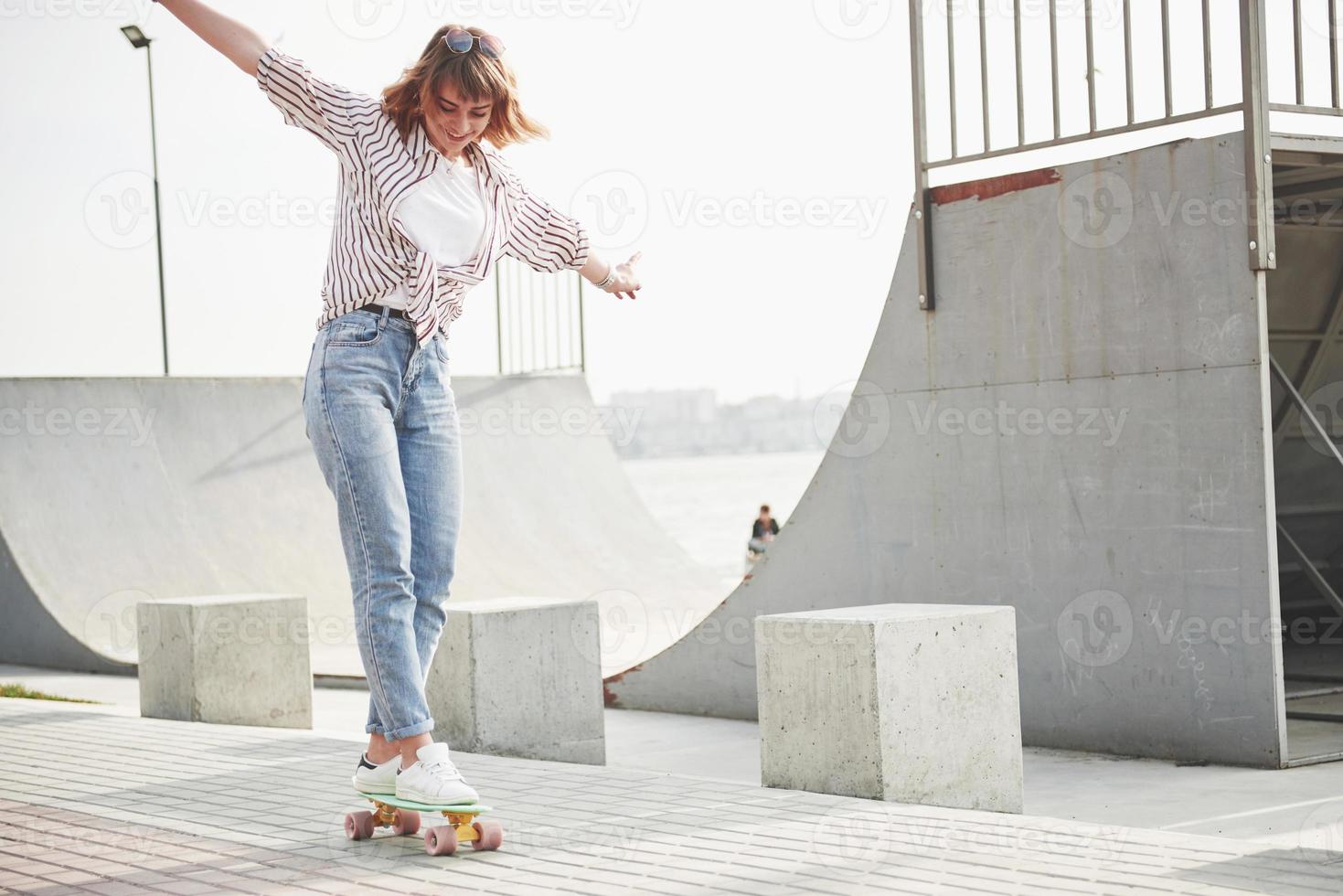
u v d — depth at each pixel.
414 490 3.03
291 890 2.63
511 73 2.85
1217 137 4.96
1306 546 7.75
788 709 4.09
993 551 5.79
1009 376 5.71
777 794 3.56
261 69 2.81
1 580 11.15
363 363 2.86
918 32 6.02
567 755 5.54
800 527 6.60
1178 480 5.12
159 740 5.05
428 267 2.82
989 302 5.78
